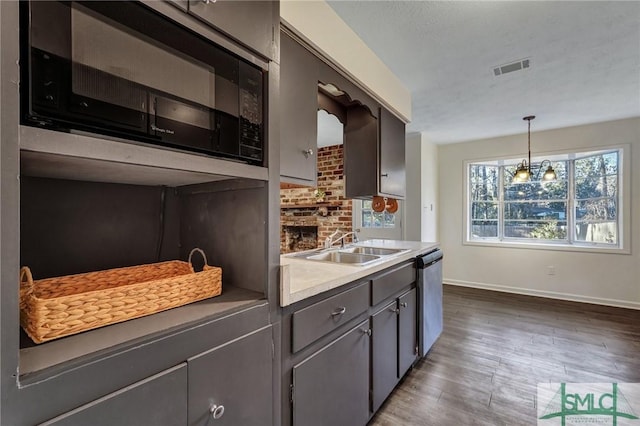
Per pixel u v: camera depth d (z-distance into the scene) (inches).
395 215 181.6
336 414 53.7
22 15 20.4
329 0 64.1
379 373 68.7
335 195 188.9
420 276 91.7
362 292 62.6
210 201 46.5
